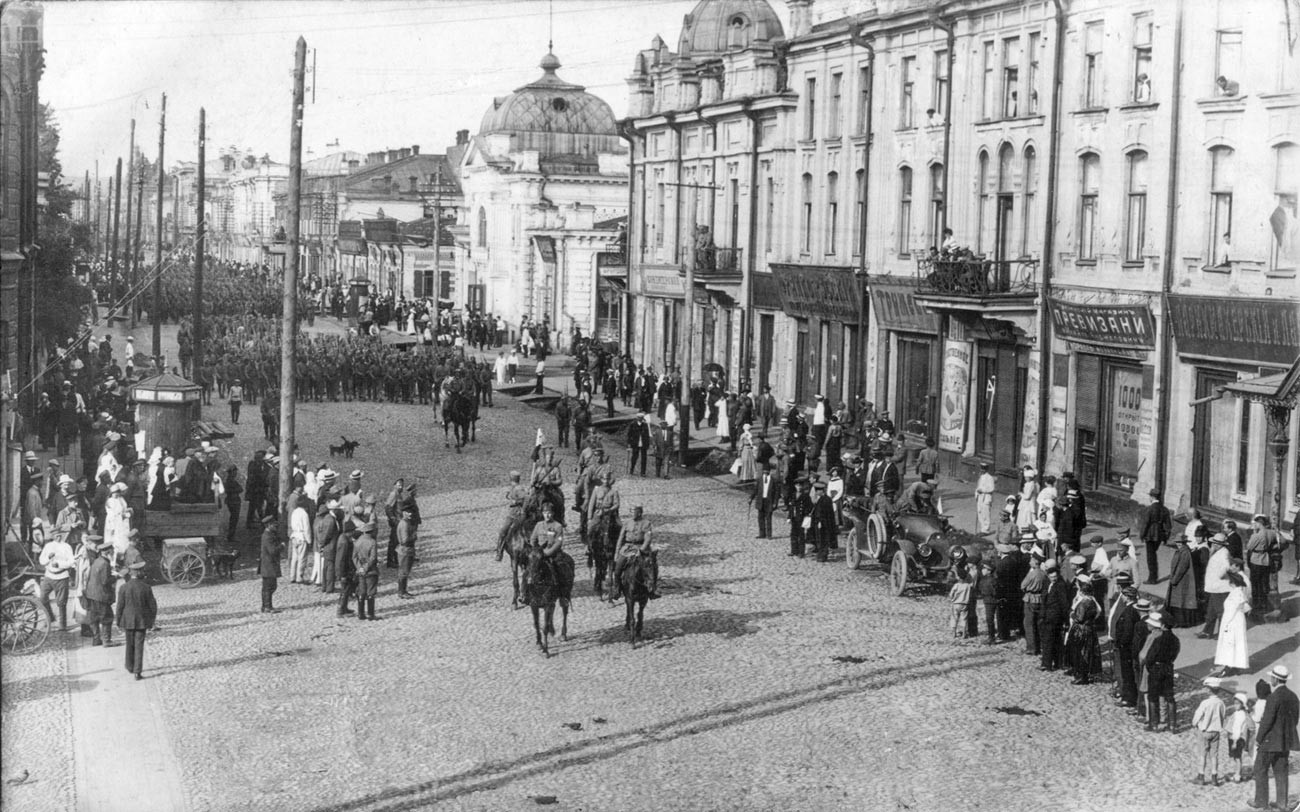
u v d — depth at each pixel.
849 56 43.19
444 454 42.81
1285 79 26.62
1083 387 32.34
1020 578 22.31
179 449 34.69
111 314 51.38
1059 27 32.59
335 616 24.17
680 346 57.06
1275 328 26.44
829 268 42.78
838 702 19.39
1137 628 18.73
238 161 86.88
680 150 55.84
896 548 26.08
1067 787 16.36
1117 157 30.88
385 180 99.81
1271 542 23.14
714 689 19.98
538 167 75.94
